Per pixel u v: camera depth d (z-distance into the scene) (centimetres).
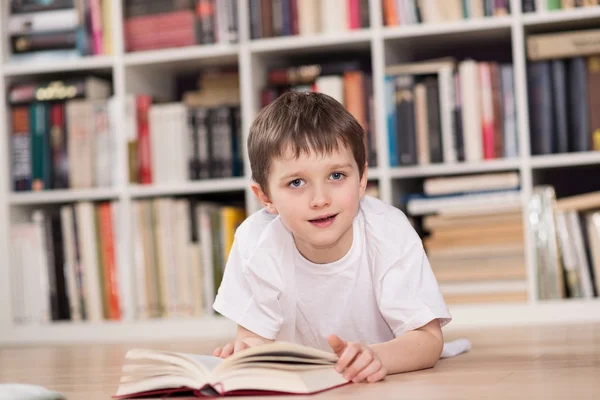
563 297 295
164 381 121
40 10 338
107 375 180
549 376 136
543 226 296
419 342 147
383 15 313
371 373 127
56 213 356
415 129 307
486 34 317
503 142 303
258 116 148
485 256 299
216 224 320
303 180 138
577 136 300
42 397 106
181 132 325
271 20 319
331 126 138
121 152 327
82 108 332
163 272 322
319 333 164
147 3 332
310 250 154
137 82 341
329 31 315
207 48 323
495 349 200
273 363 119
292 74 321
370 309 160
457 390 119
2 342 329
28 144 336
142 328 318
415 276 153
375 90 309
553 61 302
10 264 333
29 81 353
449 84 305
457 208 302
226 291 164
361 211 157
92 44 335
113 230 326
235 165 324
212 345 264
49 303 329
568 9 298
